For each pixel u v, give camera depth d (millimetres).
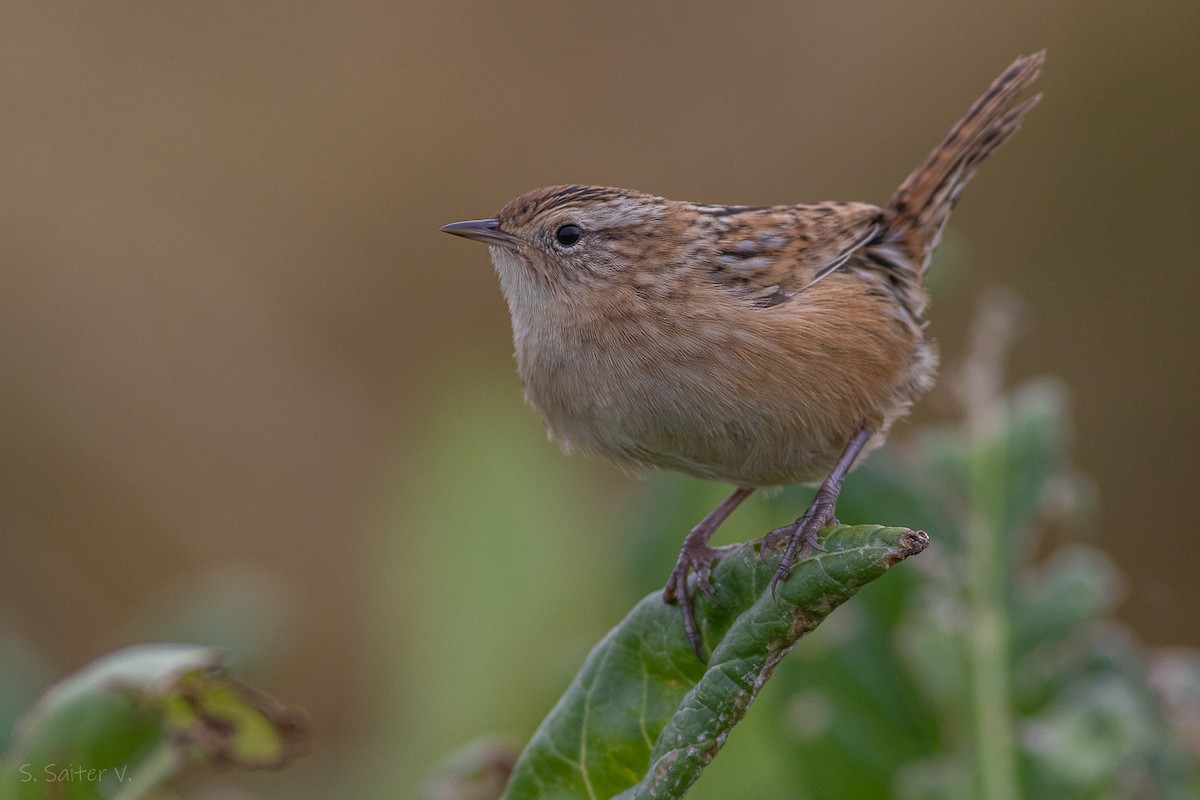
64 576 12820
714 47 14789
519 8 14922
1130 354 13594
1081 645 6324
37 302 13656
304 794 8211
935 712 6516
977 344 6777
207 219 14352
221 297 14086
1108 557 13414
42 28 14523
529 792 4785
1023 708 6254
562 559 7836
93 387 13367
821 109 14523
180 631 7699
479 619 7730
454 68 14875
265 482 13352
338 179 14602
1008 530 6383
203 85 14688
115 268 13938
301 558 13156
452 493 7941
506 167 14711
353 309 14414
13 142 14227
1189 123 13477
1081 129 13805
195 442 13391
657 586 7363
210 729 5105
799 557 4648
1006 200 13953
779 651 4168
